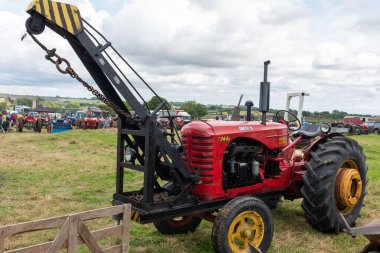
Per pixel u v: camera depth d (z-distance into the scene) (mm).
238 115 5609
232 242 4055
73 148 14914
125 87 3742
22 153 13000
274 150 5133
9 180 8188
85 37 3617
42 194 7000
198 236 5051
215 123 4508
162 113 4352
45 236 4816
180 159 4086
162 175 4410
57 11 3529
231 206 4035
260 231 4258
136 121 3930
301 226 5543
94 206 6320
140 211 3807
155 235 5051
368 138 25734
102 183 8188
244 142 4746
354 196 5359
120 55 3770
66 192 7203
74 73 3664
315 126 5684
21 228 2814
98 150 14398
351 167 5535
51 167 10023
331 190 4988
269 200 5203
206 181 4270
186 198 4105
